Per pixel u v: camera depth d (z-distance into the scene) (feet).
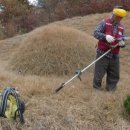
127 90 16.85
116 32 16.43
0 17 53.36
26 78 18.48
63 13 43.24
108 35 15.99
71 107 14.93
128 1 39.81
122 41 16.43
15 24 48.55
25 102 15.07
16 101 13.62
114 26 16.38
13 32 46.03
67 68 20.79
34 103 15.05
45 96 15.71
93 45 22.43
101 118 14.58
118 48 16.69
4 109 13.30
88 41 22.43
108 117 14.62
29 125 13.91
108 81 16.99
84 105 15.17
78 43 21.86
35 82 17.29
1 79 17.78
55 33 22.27
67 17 42.63
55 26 23.18
